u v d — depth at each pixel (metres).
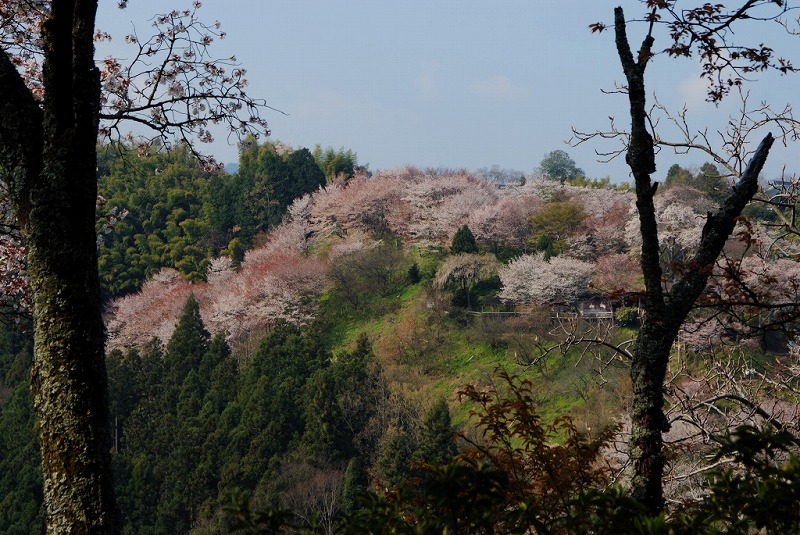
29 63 11.60
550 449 5.60
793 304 6.27
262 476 46.03
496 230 83.38
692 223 63.25
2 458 53.66
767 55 6.54
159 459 50.59
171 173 128.12
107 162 128.50
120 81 10.66
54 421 5.33
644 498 5.62
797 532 3.06
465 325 71.06
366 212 96.81
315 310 81.56
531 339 60.31
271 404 50.25
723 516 3.32
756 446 3.33
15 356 71.44
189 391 58.75
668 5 6.21
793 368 12.02
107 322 101.00
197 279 108.50
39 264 5.46
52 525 5.26
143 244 116.69
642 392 5.83
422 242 87.12
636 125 6.03
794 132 9.82
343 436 47.66
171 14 10.38
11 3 9.74
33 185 5.63
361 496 3.49
